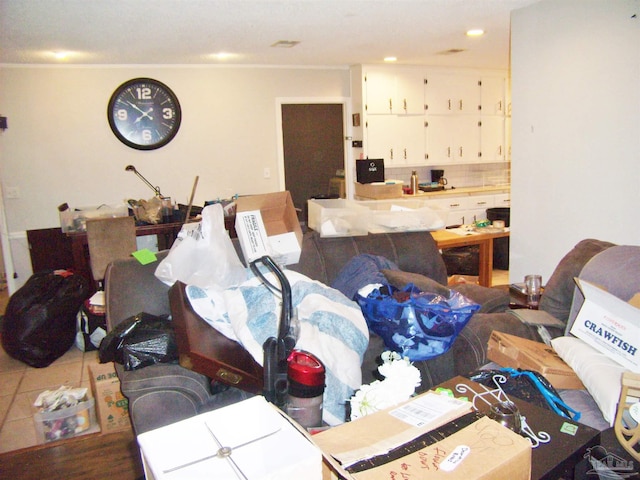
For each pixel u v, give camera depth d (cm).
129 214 485
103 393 255
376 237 286
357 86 602
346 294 236
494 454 99
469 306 186
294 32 409
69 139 521
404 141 625
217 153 573
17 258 515
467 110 655
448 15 371
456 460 97
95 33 382
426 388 206
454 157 658
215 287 196
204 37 413
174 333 188
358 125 610
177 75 548
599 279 194
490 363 200
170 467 84
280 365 134
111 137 533
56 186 521
